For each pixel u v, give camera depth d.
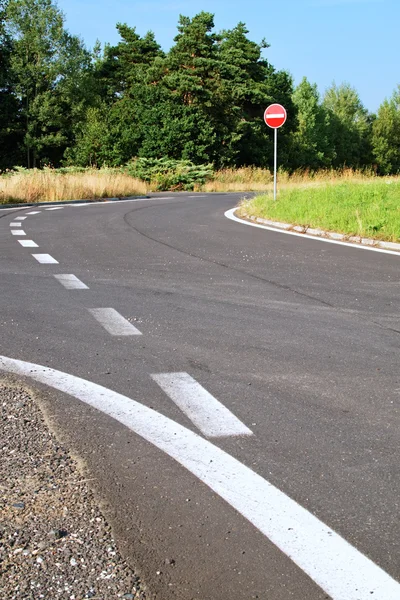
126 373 4.93
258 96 68.81
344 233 13.63
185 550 2.65
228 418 4.07
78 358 5.30
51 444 3.64
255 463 3.46
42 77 67.44
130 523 2.85
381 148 107.81
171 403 4.32
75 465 3.39
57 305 7.17
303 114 87.62
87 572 2.50
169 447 3.63
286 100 76.69
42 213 20.02
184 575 2.49
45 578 2.46
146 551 2.64
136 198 29.83
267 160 71.88
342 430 3.92
